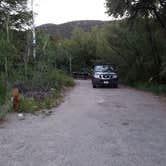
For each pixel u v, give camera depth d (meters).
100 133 7.16
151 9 20.89
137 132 7.24
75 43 52.62
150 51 23.27
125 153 5.62
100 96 15.48
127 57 25.88
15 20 21.09
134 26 23.05
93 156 5.46
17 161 5.24
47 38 20.47
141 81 23.50
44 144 6.27
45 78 16.06
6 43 14.66
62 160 5.26
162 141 6.43
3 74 13.67
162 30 21.86
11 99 10.38
